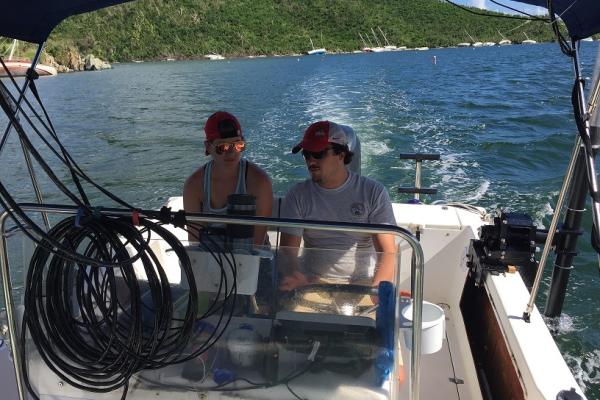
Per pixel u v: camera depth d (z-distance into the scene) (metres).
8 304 1.56
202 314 1.59
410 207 3.08
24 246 1.59
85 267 1.50
